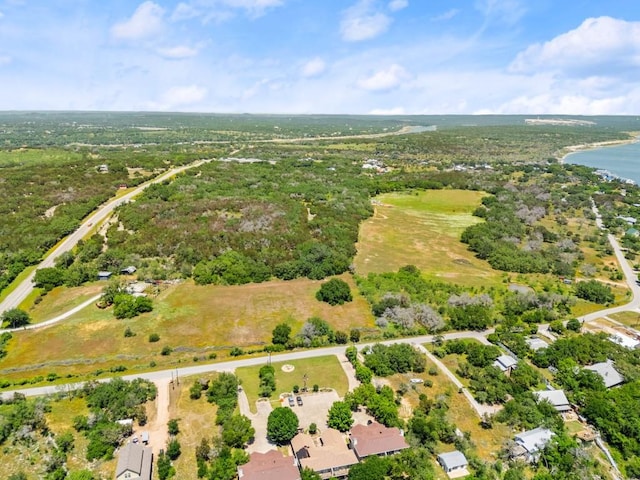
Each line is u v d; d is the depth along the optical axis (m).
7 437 59.06
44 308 96.94
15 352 80.81
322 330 89.12
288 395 70.62
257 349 84.12
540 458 59.75
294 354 82.44
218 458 56.59
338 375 76.12
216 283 110.25
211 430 62.53
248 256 121.88
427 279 118.44
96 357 79.81
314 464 55.59
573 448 60.09
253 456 56.47
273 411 61.94
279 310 98.00
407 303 99.31
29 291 104.62
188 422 63.91
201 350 83.12
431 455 59.91
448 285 113.19
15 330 87.94
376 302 101.94
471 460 58.75
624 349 84.44
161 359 79.88
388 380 75.25
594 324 97.81
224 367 77.81
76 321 90.94
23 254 117.00
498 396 70.06
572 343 83.25
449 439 62.28
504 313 100.50
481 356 79.75
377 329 92.25
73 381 72.62
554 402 69.56
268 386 71.31
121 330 88.19
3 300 100.25
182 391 70.75
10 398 67.31
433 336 90.31
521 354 82.94
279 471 53.50
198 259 120.06
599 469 58.91
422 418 64.94
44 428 61.09
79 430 61.38
